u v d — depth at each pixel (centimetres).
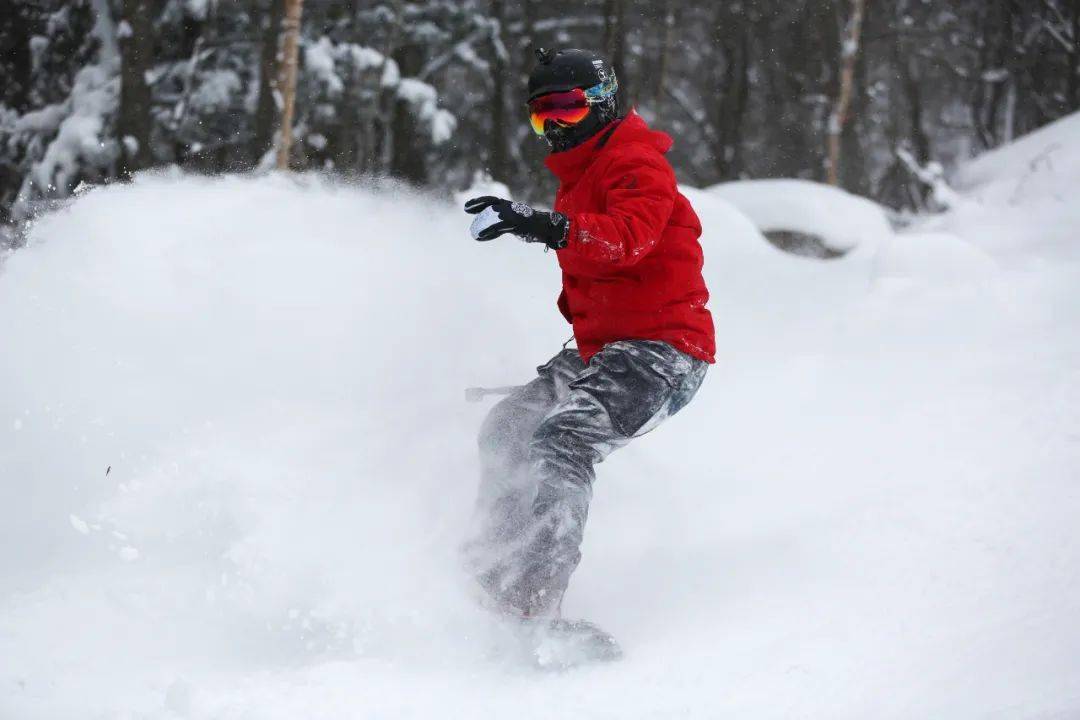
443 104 3606
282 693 496
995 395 882
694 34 4941
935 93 5175
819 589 604
